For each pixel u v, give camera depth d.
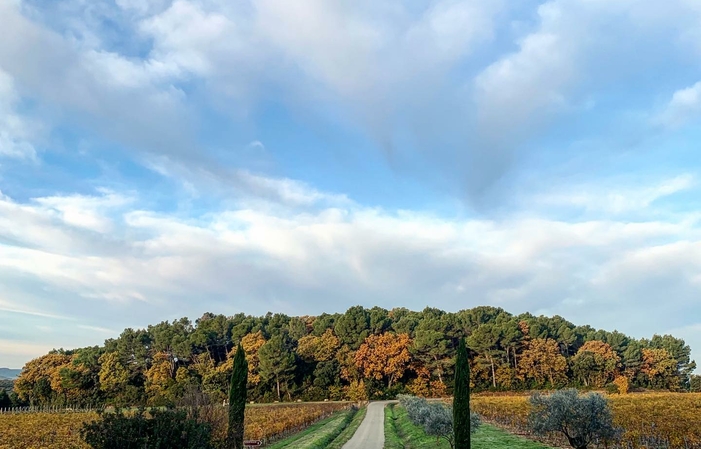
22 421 56.84
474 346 93.44
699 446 30.73
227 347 107.00
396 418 58.31
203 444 15.66
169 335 98.31
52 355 102.31
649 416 38.94
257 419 54.47
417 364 95.50
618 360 96.88
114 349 98.56
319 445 34.09
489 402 65.19
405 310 128.00
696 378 104.44
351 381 93.75
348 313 103.00
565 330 106.38
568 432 25.09
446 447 32.16
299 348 99.81
